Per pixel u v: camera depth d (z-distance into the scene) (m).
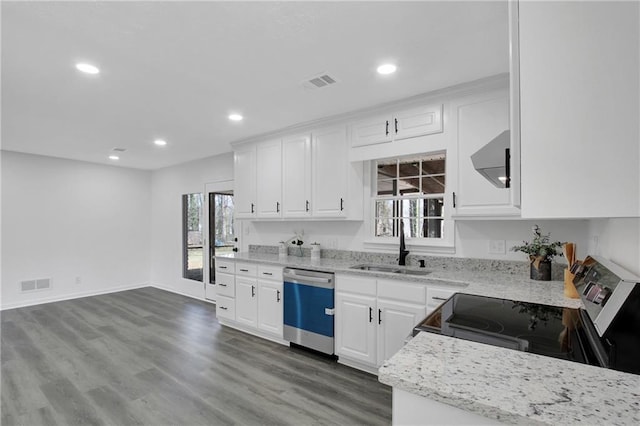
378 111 2.89
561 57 0.76
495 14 1.59
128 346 3.27
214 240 5.16
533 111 0.78
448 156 2.52
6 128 3.48
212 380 2.56
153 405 2.22
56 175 5.09
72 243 5.25
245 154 4.07
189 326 3.92
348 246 3.46
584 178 0.74
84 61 2.04
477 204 2.38
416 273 2.77
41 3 1.48
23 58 1.99
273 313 3.39
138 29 1.70
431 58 2.03
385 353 2.54
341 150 3.15
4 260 4.60
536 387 0.77
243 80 2.34
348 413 2.12
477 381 0.80
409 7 1.54
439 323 1.30
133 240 6.02
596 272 1.45
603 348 0.97
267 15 1.60
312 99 2.70
